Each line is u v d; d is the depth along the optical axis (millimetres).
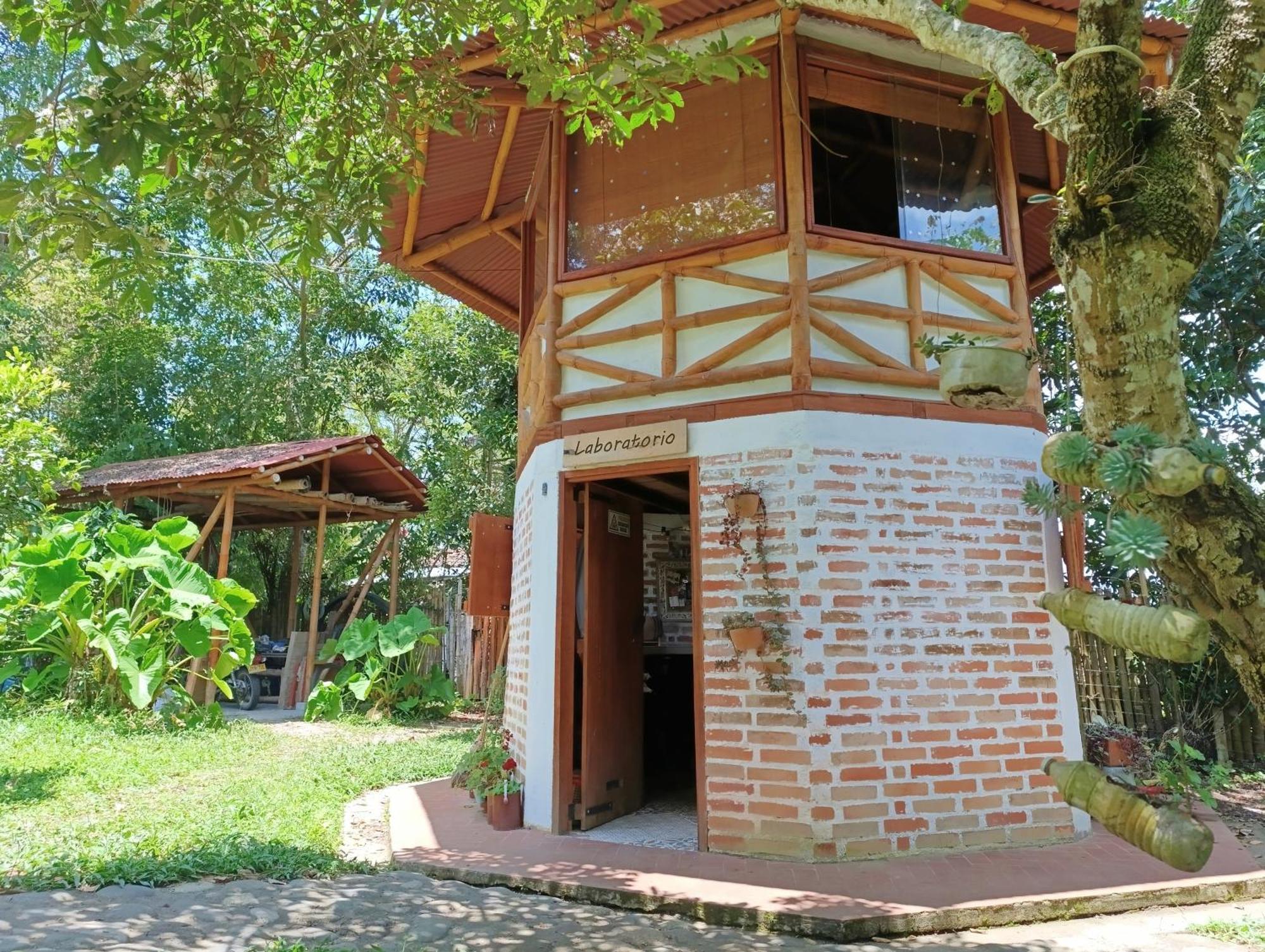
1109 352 2168
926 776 5387
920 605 5605
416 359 19891
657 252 6383
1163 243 2109
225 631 11641
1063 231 2268
